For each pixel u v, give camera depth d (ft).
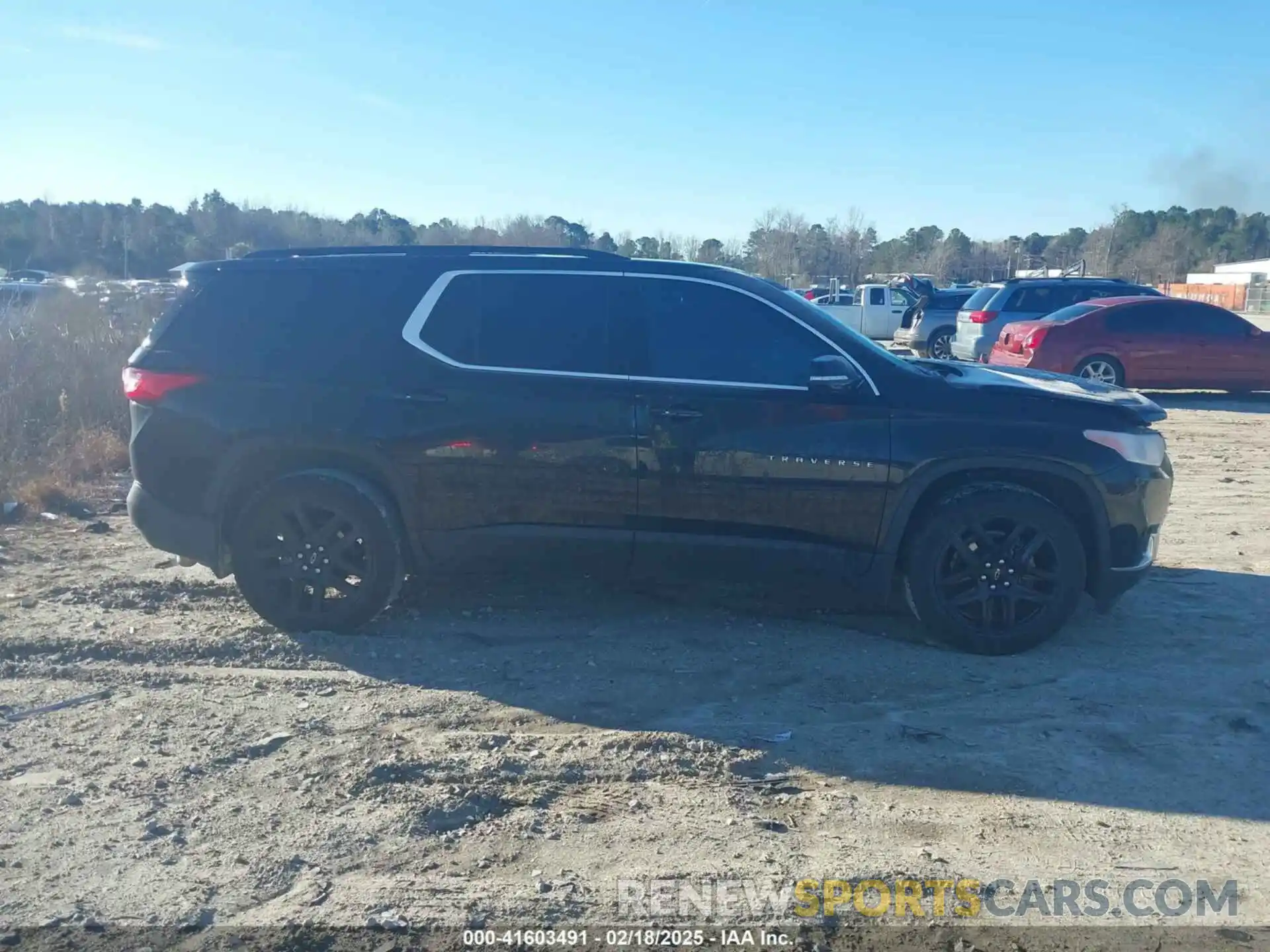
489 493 19.19
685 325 19.24
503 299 19.54
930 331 87.40
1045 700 17.24
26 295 62.85
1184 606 21.79
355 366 19.45
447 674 18.15
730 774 14.75
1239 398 58.13
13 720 16.34
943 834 13.32
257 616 20.86
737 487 18.83
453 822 13.47
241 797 14.03
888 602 19.70
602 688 17.61
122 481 34.37
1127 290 66.49
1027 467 18.81
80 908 11.69
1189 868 12.64
